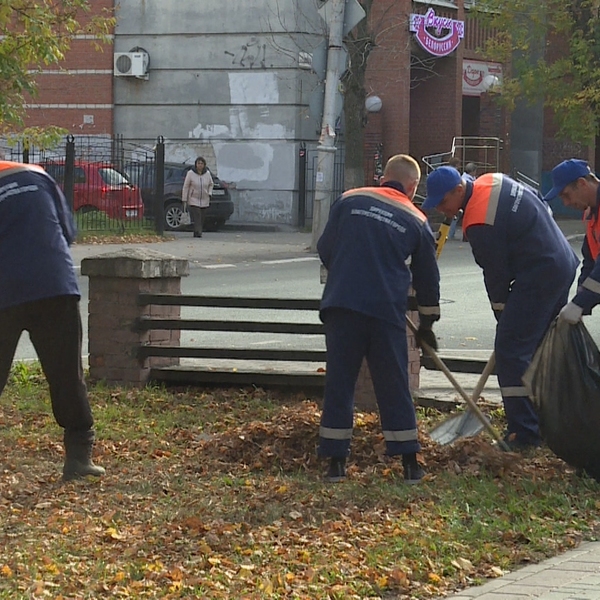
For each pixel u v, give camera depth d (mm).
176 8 43812
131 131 44781
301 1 42344
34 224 8469
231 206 39156
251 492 8695
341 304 8758
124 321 12836
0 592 6398
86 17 44062
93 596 6375
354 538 7355
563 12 40438
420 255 9039
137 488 8883
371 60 44562
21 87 17609
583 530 7508
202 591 6379
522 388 9703
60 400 8969
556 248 9633
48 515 8164
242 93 43312
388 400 8852
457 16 46562
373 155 44531
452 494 8352
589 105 40969
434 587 6434
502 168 49188
